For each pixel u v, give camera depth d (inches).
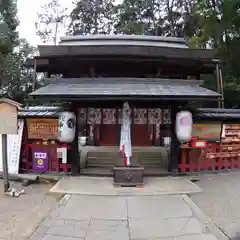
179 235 201.2
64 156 374.0
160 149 493.0
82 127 537.3
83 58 349.7
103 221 226.2
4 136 315.0
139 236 199.2
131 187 316.5
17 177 356.5
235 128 405.7
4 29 885.8
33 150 386.9
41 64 369.4
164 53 340.8
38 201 280.2
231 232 207.6
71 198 282.8
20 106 317.1
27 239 198.4
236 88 834.2
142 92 314.0
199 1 870.4
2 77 1022.4
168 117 375.9
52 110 401.1
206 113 406.3
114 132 536.1
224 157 402.0
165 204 265.9
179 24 1155.9
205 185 337.1
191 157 383.9
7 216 241.4
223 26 782.5
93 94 305.4
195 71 410.3
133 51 337.1
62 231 208.2
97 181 341.1
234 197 292.7
